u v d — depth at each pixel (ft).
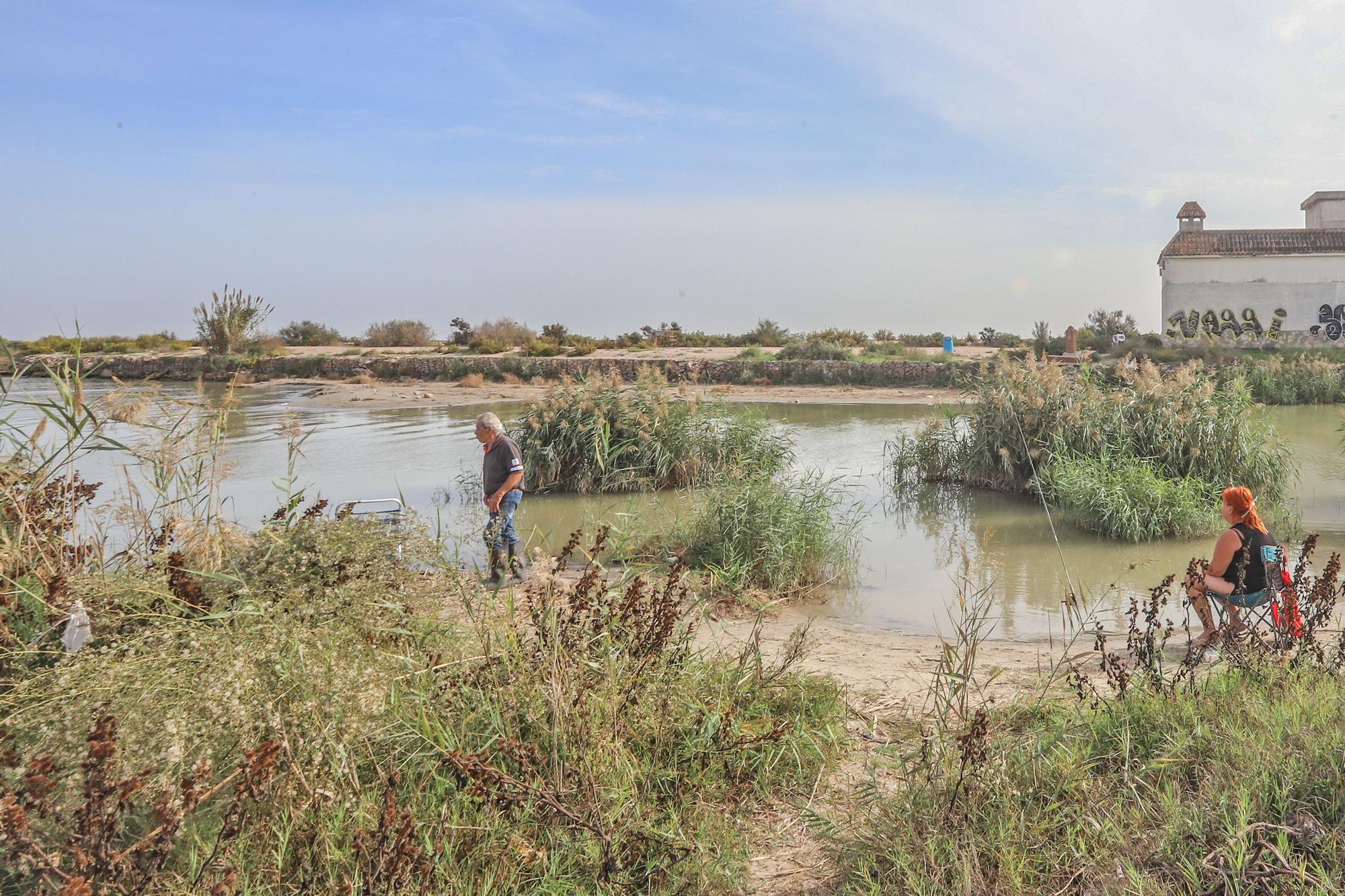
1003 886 10.09
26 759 9.33
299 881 9.55
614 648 14.29
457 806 11.08
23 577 14.02
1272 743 11.98
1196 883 9.34
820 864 11.78
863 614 27.12
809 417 80.12
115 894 8.40
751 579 29.63
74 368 18.13
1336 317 112.47
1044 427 44.42
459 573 15.90
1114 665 15.78
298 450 19.85
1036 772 12.28
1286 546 32.24
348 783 10.87
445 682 13.17
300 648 11.53
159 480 18.12
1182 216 125.90
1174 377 47.60
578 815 10.96
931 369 104.22
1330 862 9.30
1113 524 35.32
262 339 151.33
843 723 16.26
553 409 48.01
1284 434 62.49
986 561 32.58
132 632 13.05
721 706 14.51
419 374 122.72
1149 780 12.21
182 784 9.48
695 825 12.12
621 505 41.45
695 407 47.73
